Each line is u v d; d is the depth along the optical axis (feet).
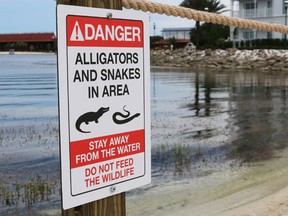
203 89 93.81
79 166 5.70
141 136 6.48
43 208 22.00
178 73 156.76
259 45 198.08
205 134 43.19
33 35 376.27
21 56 330.13
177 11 8.91
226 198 23.32
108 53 5.97
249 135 43.11
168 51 255.29
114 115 6.07
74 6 5.54
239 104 68.18
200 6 213.87
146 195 23.91
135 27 6.31
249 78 128.57
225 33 240.73
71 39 5.53
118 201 6.31
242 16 196.54
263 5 192.54
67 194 5.60
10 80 108.68
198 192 24.48
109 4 5.99
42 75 127.34
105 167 6.02
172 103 68.85
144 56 6.48
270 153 35.19
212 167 30.37
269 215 19.69
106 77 5.95
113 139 6.08
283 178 27.45
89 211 6.02
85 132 5.73
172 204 22.34
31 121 48.52
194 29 257.34
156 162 31.50
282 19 185.98
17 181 26.37
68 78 5.51
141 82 6.44
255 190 24.71
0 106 61.36
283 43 190.08
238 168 30.19
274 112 59.67
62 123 5.47
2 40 378.73
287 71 164.04
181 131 44.55
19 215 21.07
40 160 31.76
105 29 5.92
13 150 34.76
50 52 375.04
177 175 28.17
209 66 203.00
